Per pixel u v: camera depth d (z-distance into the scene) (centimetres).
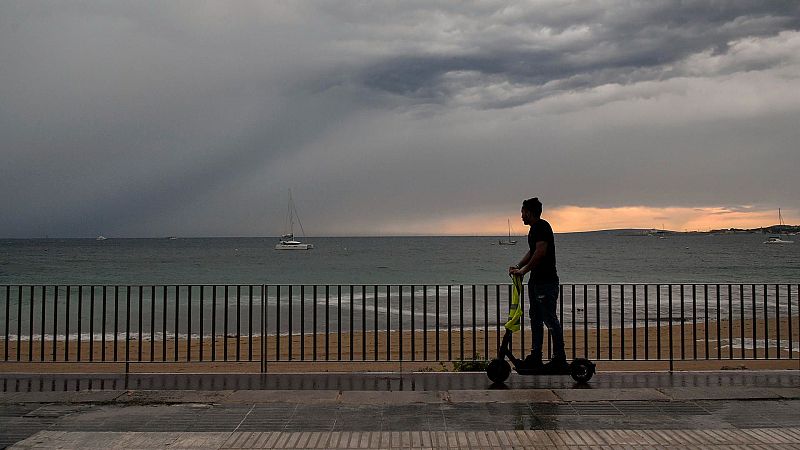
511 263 6569
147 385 707
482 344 1355
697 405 621
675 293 2908
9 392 673
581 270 5562
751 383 711
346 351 1262
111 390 682
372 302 2514
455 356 1186
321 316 2027
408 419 577
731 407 615
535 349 713
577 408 612
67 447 502
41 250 11038
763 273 5119
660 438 522
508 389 686
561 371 704
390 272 5219
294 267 5841
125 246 14575
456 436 527
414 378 740
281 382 722
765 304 827
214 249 11881
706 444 507
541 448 498
